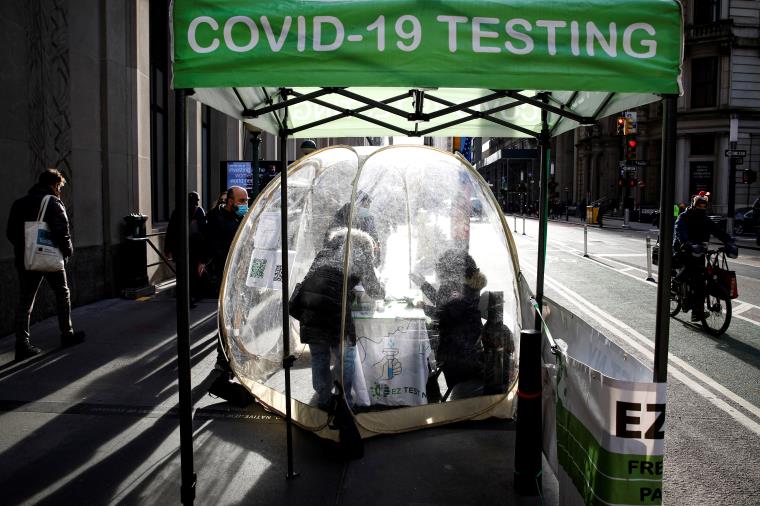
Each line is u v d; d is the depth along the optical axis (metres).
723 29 39.44
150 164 12.53
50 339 7.18
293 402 4.79
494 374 4.93
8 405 5.08
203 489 3.73
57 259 6.38
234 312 5.40
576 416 3.10
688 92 41.34
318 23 2.87
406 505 3.55
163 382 5.73
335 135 5.68
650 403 2.66
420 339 4.84
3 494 3.64
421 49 2.86
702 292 8.63
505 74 2.88
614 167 52.19
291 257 5.05
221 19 2.86
